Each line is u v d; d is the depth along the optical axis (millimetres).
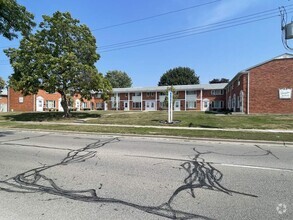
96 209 4117
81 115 30016
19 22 12852
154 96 57344
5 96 51375
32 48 25609
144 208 4148
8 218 3801
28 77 24719
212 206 4215
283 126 16922
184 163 7195
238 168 6625
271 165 6980
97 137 13445
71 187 5148
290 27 14211
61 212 4004
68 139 12586
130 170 6414
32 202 4406
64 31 26422
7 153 8750
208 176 5895
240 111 31656
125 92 59875
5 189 5062
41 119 26547
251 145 10648
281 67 28156
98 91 28031
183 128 16219
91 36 28047
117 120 22828
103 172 6227
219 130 14891
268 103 28609
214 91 52719
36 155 8383
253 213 3941
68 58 24984
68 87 26984
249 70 29328
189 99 54250
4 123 21938
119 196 4664
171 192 4859
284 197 4570
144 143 11172
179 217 3832
